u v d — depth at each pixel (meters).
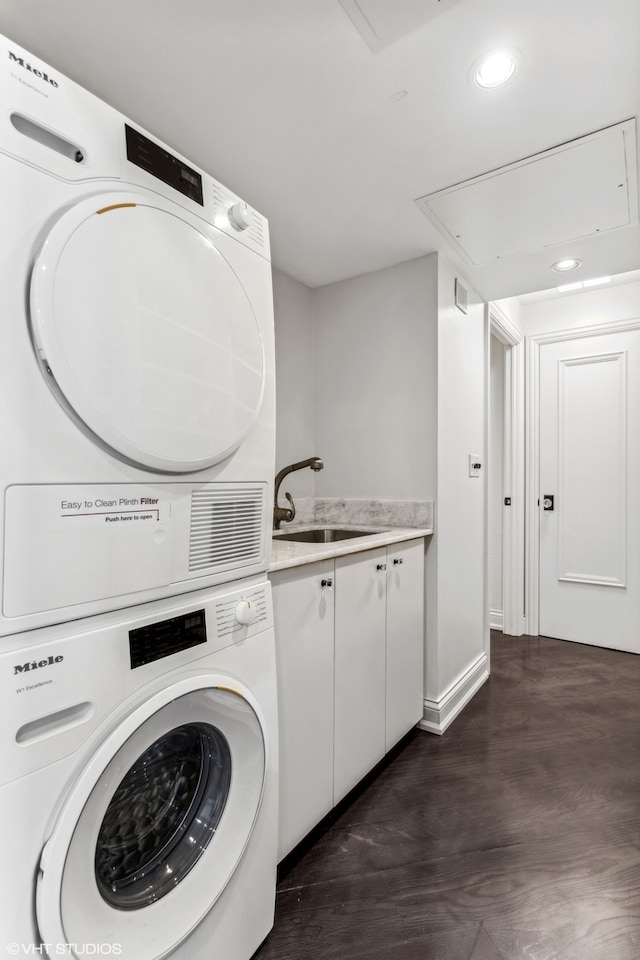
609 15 0.99
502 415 3.57
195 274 0.87
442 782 1.72
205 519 0.91
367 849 1.40
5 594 0.59
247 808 0.98
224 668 0.93
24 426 0.61
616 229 1.90
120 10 0.99
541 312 3.34
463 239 2.00
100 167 0.72
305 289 2.46
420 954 1.08
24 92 0.63
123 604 0.75
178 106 1.27
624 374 3.06
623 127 1.34
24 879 0.60
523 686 2.57
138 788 0.84
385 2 0.97
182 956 0.85
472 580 2.53
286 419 2.33
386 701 1.78
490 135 1.38
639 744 1.98
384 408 2.27
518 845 1.41
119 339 0.72
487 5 0.98
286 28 1.03
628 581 3.05
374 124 1.34
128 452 0.74
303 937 1.12
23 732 0.62
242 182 1.61
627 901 1.21
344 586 1.51
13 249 0.61
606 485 3.12
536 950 1.08
